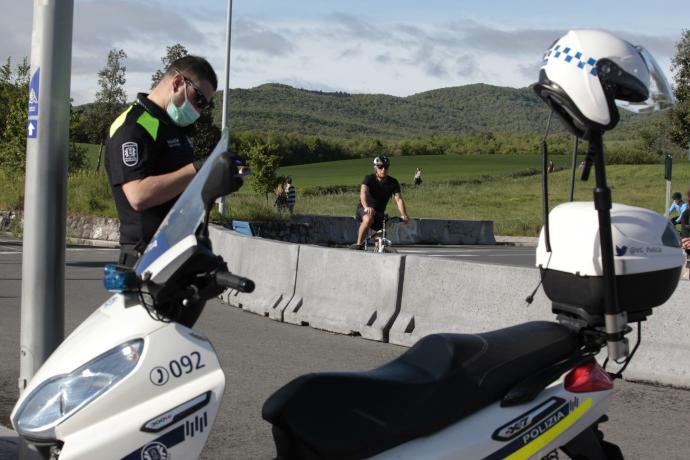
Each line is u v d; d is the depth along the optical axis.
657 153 83.81
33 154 4.39
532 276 7.89
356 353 8.09
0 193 25.91
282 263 10.35
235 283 2.92
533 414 3.19
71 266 15.34
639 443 5.42
